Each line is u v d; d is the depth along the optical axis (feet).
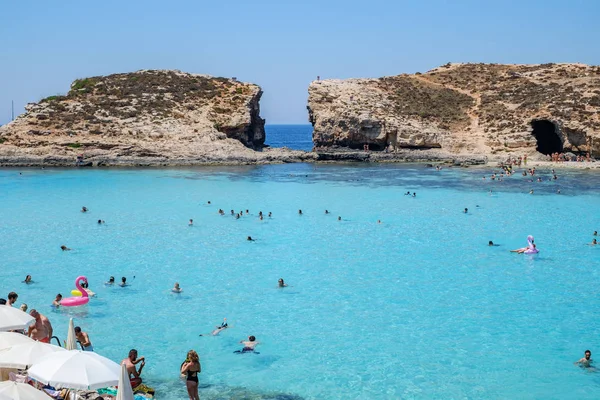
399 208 175.94
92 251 122.93
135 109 334.24
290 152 349.82
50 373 49.70
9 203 177.78
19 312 63.52
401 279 105.09
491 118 346.13
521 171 268.21
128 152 293.02
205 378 66.74
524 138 315.99
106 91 353.31
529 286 100.78
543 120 323.98
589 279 104.58
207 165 297.74
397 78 417.28
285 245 130.52
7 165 274.77
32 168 271.49
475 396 62.69
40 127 308.40
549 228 146.61
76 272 107.86
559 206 176.96
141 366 62.80
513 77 394.73
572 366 69.97
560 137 313.94
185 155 299.17
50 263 113.39
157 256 119.96
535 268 111.86
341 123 347.97
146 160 289.53
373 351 74.33
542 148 341.00
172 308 89.76
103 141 298.35
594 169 272.31
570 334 79.61
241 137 344.90
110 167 281.54
